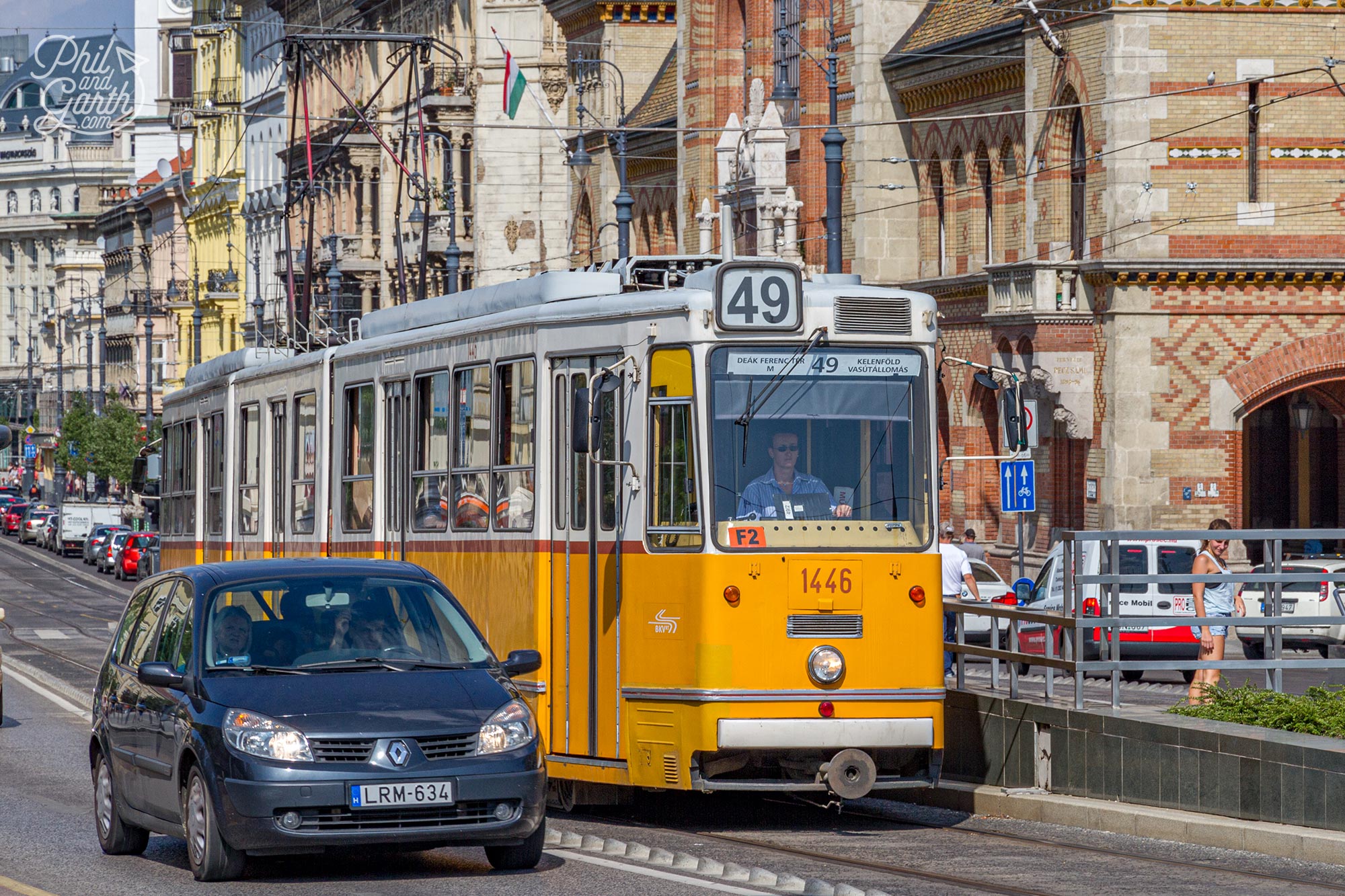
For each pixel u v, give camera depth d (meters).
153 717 27.55
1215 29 77.81
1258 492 86.50
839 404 32.38
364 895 24.88
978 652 36.16
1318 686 32.66
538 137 150.25
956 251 93.06
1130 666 33.28
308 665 26.73
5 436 48.44
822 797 37.56
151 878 26.75
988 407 90.12
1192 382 78.38
